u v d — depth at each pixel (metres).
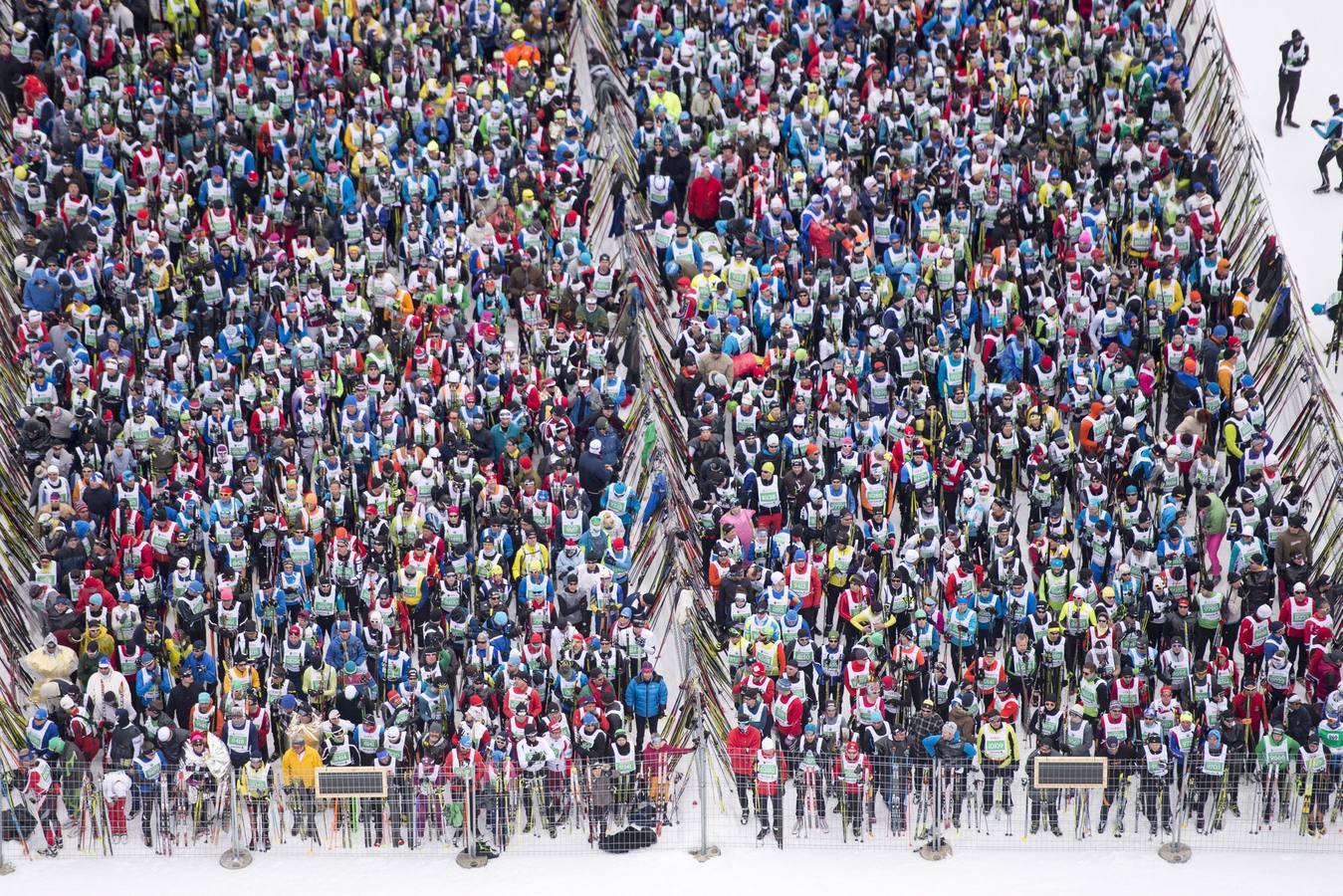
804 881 105.69
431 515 117.75
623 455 125.75
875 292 132.50
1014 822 110.44
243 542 116.31
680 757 111.69
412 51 144.62
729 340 128.62
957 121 142.62
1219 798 109.44
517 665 109.69
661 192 139.50
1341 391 131.62
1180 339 126.69
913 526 122.00
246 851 107.38
